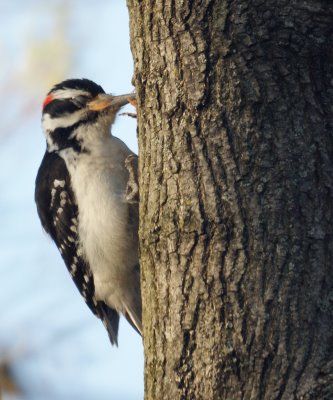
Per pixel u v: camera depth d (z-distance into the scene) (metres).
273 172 6.55
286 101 6.68
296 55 6.77
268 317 6.28
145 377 7.12
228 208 6.59
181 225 6.79
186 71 6.95
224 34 6.82
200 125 6.83
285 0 6.79
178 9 7.04
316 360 6.14
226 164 6.67
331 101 6.78
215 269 6.55
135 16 7.46
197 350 6.55
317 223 6.44
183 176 6.84
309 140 6.63
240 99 6.71
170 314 6.80
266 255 6.40
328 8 6.83
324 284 6.32
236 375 6.30
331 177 6.58
